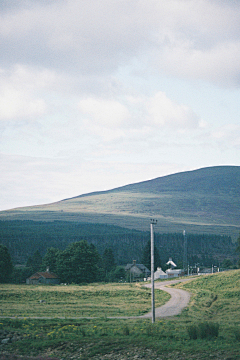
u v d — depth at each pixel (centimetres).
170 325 4031
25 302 7225
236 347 2823
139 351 2931
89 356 2917
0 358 2717
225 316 5338
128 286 10744
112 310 6009
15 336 3531
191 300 7288
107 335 3462
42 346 3195
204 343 3000
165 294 8456
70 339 3347
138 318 4972
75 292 8750
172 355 2769
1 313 5331
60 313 5497
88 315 5331
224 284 9138
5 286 10175
